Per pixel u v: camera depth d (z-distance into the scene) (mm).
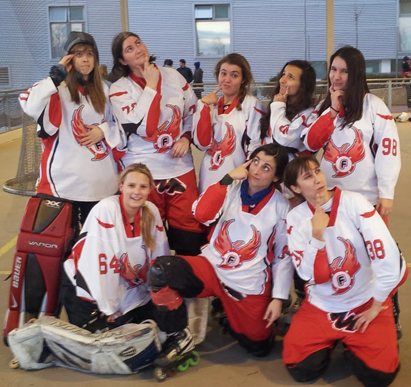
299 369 2518
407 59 14828
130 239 2705
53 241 2814
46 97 2760
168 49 15898
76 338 2566
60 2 12211
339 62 2625
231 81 3115
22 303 2877
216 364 2748
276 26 15367
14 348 2639
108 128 2969
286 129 2943
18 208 5930
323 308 2557
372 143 2711
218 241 2791
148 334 2555
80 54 2814
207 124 3109
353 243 2471
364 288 2523
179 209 3188
